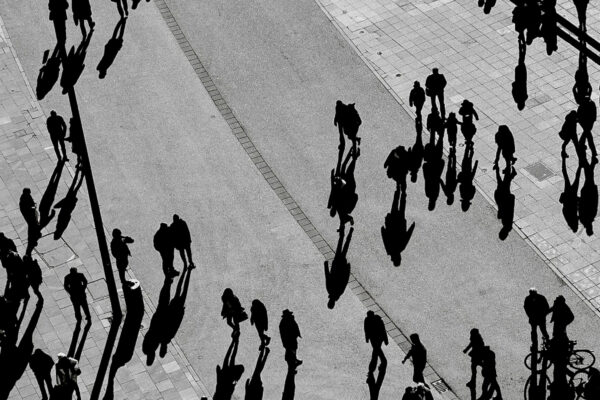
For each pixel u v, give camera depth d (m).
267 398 22.45
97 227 22.80
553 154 27.30
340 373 23.00
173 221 24.98
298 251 25.66
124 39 31.69
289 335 22.27
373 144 28.09
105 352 23.44
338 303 24.42
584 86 24.06
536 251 25.16
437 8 32.31
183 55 31.27
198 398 22.56
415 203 26.33
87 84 30.28
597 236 25.27
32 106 29.62
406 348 23.45
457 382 22.75
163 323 24.02
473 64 30.27
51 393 21.95
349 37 31.56
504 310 24.03
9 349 23.52
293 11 32.59
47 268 25.39
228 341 23.67
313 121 29.00
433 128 26.44
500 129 24.88
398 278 24.88
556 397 21.00
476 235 25.61
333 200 26.45
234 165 27.89
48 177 27.52
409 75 30.16
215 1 33.12
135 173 27.72
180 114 29.42
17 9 32.91
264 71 30.66
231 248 25.75
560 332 20.94
